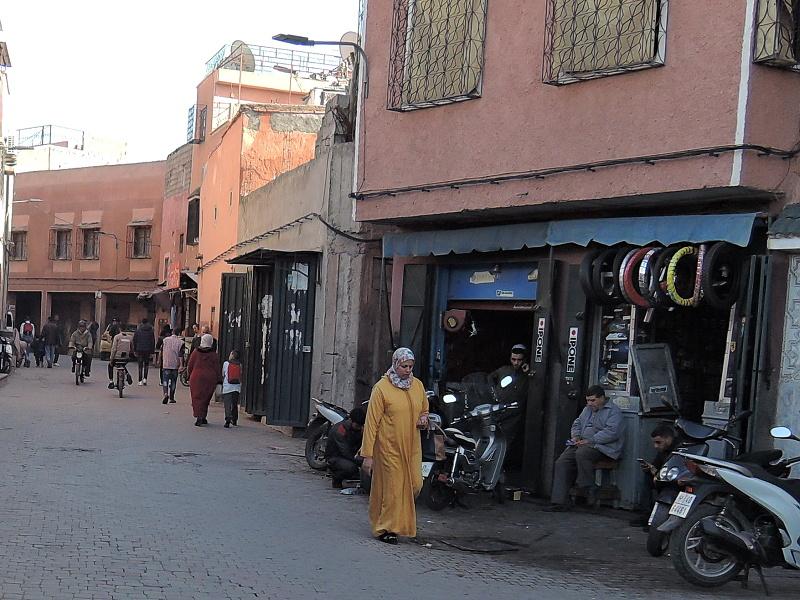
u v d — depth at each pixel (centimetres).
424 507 1066
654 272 986
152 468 1209
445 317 1339
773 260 930
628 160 984
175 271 3906
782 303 930
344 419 1170
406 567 773
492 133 1155
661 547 802
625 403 1085
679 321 1101
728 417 979
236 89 4019
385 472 871
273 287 1706
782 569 848
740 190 912
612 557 870
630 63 978
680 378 1092
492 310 1315
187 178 4109
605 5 1014
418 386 894
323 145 1705
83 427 1617
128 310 4934
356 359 1530
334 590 676
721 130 908
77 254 5138
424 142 1249
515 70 1129
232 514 943
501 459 1095
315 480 1202
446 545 888
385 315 1519
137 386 2720
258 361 1886
